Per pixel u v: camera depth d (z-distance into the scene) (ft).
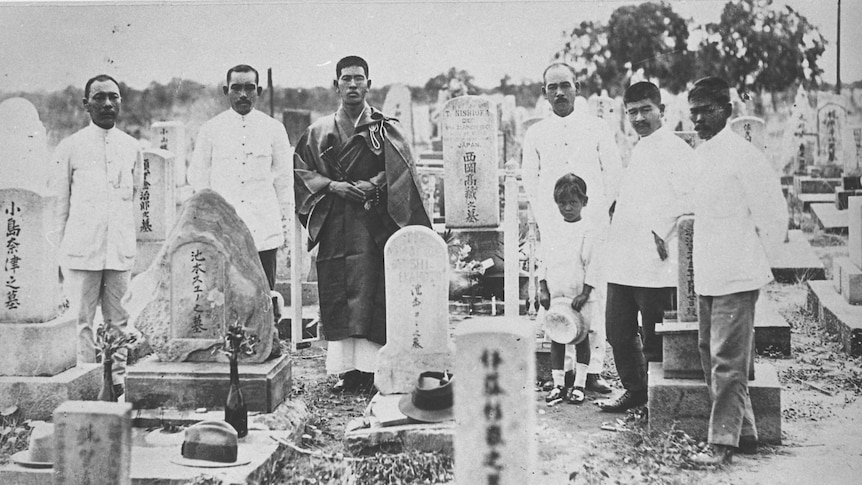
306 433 25.79
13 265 26.13
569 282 28.55
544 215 29.40
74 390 26.02
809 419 25.58
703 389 24.04
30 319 26.18
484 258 35.29
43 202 26.27
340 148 29.37
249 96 32.42
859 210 33.35
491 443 19.06
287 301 36.47
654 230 26.99
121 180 30.91
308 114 35.78
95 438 20.81
